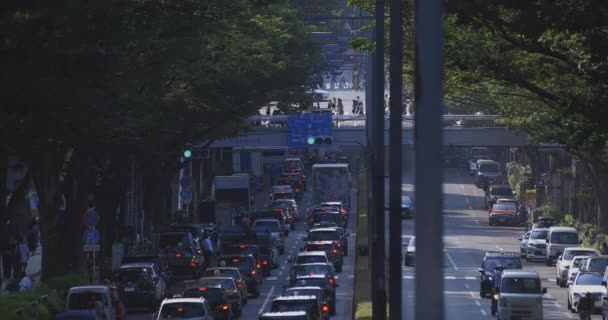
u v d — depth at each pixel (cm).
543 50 8644
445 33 9269
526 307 12712
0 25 7931
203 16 11356
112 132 10306
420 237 2881
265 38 19350
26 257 15750
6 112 8062
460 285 16938
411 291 15675
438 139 2908
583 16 7319
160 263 15125
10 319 10306
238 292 13488
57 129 8719
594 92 8419
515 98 15600
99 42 9238
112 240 16938
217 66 16088
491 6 7969
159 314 10469
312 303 10856
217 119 18562
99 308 10950
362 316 11338
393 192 6228
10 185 17838
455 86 12581
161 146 15562
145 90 13538
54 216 14112
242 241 19325
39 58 8044
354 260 19838
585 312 12731
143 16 10388
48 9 8019
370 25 13538
